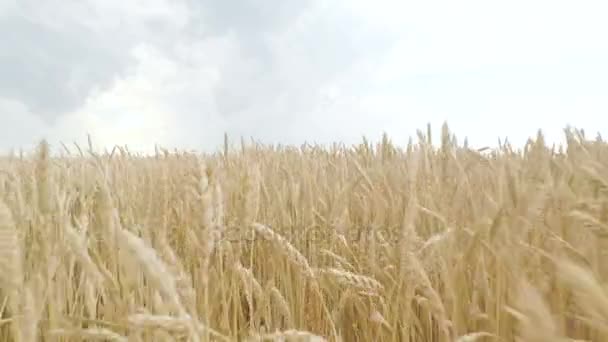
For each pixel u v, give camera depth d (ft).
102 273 4.76
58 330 3.87
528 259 5.79
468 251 6.03
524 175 6.97
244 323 6.64
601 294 2.47
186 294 3.48
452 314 5.77
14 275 3.27
